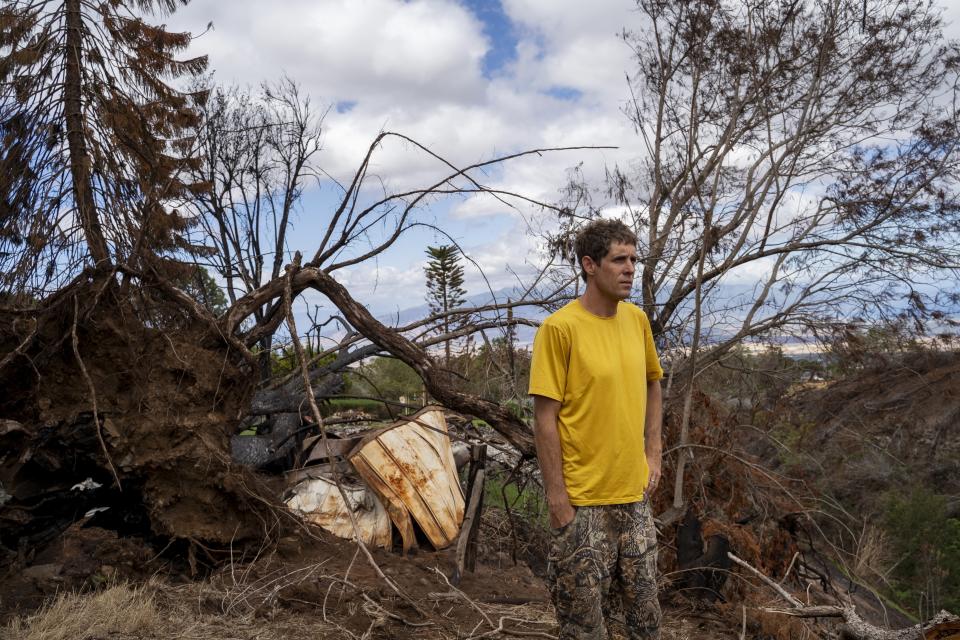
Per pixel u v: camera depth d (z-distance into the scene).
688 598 4.84
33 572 3.88
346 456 5.49
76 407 4.31
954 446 11.85
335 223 5.67
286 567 4.47
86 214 6.78
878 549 8.82
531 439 4.98
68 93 7.66
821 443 10.47
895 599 9.57
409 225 5.84
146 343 4.62
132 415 4.42
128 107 8.25
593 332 2.72
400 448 5.48
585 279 2.80
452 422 6.52
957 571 10.20
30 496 4.14
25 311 4.50
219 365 4.75
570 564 2.70
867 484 11.31
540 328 2.74
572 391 2.69
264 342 8.07
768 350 7.88
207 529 4.40
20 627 3.27
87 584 3.90
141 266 4.99
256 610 3.77
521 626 3.97
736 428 6.36
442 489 5.51
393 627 3.80
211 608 3.82
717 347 7.68
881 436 11.48
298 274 5.07
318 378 7.26
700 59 8.07
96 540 4.21
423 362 5.06
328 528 5.24
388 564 4.78
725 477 5.76
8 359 4.13
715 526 5.05
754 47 7.50
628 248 2.68
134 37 8.74
